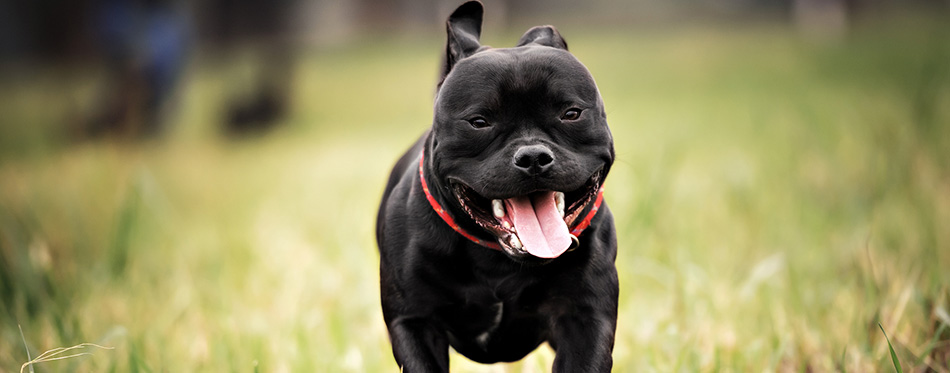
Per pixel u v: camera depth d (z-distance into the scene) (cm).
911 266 579
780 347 464
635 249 668
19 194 1079
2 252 656
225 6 3008
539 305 377
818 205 808
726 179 944
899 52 2466
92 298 647
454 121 354
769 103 1767
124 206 707
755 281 554
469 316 383
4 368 510
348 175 1322
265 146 2008
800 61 2670
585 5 5459
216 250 820
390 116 2398
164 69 2134
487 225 354
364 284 637
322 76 3241
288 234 888
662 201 788
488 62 352
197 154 1855
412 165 413
